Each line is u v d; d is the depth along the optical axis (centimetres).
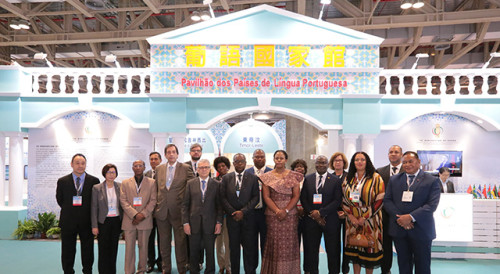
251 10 697
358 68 689
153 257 509
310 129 1154
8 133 721
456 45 1207
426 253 379
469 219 563
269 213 416
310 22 699
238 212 422
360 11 944
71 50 1247
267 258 412
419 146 735
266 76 699
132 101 721
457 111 703
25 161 1460
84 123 743
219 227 443
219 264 505
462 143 735
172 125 696
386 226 449
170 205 469
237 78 699
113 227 449
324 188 427
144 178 469
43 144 741
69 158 741
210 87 700
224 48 697
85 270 446
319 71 696
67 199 439
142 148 738
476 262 561
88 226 445
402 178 392
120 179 739
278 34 701
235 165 437
